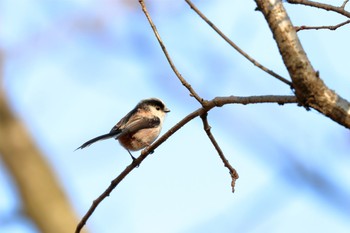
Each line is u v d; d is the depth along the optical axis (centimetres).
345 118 555
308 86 556
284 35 557
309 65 555
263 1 562
